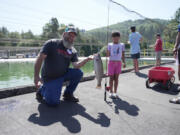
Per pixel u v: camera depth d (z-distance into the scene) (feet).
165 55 69.92
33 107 9.07
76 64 10.27
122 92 12.82
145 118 8.16
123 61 12.24
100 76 10.36
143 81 17.02
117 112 8.84
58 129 6.81
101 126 7.22
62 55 9.26
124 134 6.61
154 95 12.14
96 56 10.27
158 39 26.40
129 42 22.48
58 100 9.18
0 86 19.43
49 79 9.57
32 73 30.78
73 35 9.36
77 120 7.71
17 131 6.53
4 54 77.71
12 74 29.53
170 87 14.37
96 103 10.14
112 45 11.64
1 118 7.59
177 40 11.64
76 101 10.27
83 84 15.06
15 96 10.96
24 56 82.48
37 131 6.59
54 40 9.22
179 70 11.80
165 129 7.10
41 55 8.83
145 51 71.10
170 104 10.27
